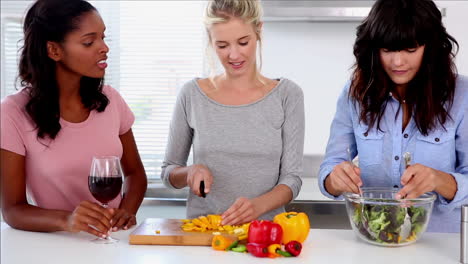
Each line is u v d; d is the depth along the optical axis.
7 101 1.87
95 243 1.62
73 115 1.94
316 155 3.28
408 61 1.65
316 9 3.00
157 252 1.52
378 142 1.86
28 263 1.43
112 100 2.04
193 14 3.40
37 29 1.82
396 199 1.53
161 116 3.44
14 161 1.83
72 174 1.90
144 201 2.91
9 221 1.80
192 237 1.59
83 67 1.83
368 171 1.89
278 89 2.04
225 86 2.06
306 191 2.81
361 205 1.55
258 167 1.99
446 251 1.53
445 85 1.73
